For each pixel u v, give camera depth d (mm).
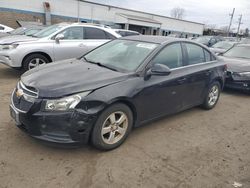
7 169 3031
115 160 3404
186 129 4602
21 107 3295
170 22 46562
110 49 4688
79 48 7906
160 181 3051
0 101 5195
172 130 4500
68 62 4387
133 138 4059
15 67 7094
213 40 17344
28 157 3299
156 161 3467
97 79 3480
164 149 3811
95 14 36531
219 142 4207
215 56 5723
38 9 31891
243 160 3689
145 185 2959
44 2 31797
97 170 3162
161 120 4891
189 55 4883
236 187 3061
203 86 5219
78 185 2869
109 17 38156
